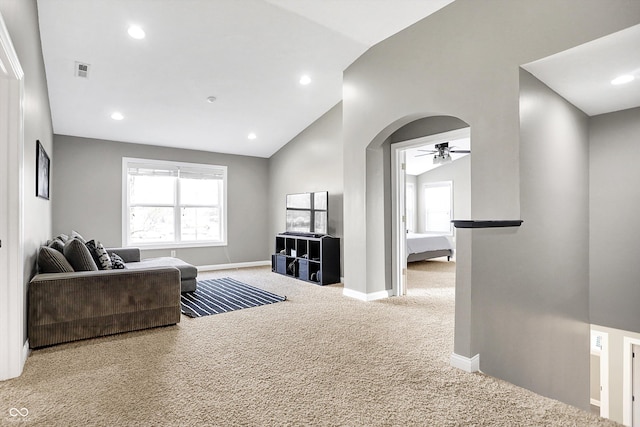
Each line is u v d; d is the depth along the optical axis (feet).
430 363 7.91
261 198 23.45
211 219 21.72
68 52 11.43
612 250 12.34
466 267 7.61
